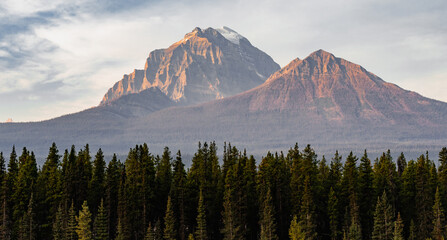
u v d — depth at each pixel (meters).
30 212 99.06
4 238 101.75
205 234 97.44
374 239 97.69
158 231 99.94
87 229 95.94
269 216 96.56
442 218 98.94
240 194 100.44
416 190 106.94
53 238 102.69
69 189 105.88
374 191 104.81
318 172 106.00
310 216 95.88
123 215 101.38
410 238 101.50
